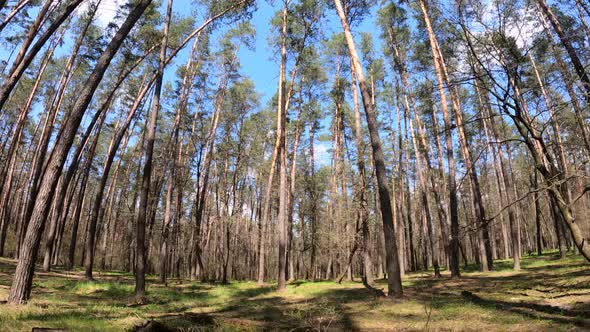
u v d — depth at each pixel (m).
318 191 32.97
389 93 27.02
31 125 34.59
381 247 30.12
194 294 15.62
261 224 38.78
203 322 8.00
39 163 19.83
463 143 20.89
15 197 40.38
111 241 40.22
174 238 30.17
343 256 22.56
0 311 6.62
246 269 49.81
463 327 7.57
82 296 12.45
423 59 20.02
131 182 37.78
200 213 26.41
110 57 9.02
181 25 20.19
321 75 25.38
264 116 30.59
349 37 14.87
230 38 26.50
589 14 8.94
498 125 22.73
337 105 26.23
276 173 32.97
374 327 8.20
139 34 18.53
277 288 17.61
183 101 26.88
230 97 29.08
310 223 33.38
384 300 11.75
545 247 48.38
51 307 8.09
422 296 12.38
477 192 20.95
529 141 7.45
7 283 12.99
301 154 35.66
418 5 18.77
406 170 35.00
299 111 26.97
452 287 14.88
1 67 23.45
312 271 33.09
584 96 7.19
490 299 10.95
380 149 13.67
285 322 8.86
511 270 20.25
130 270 35.03
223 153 32.31
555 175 7.14
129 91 26.27
